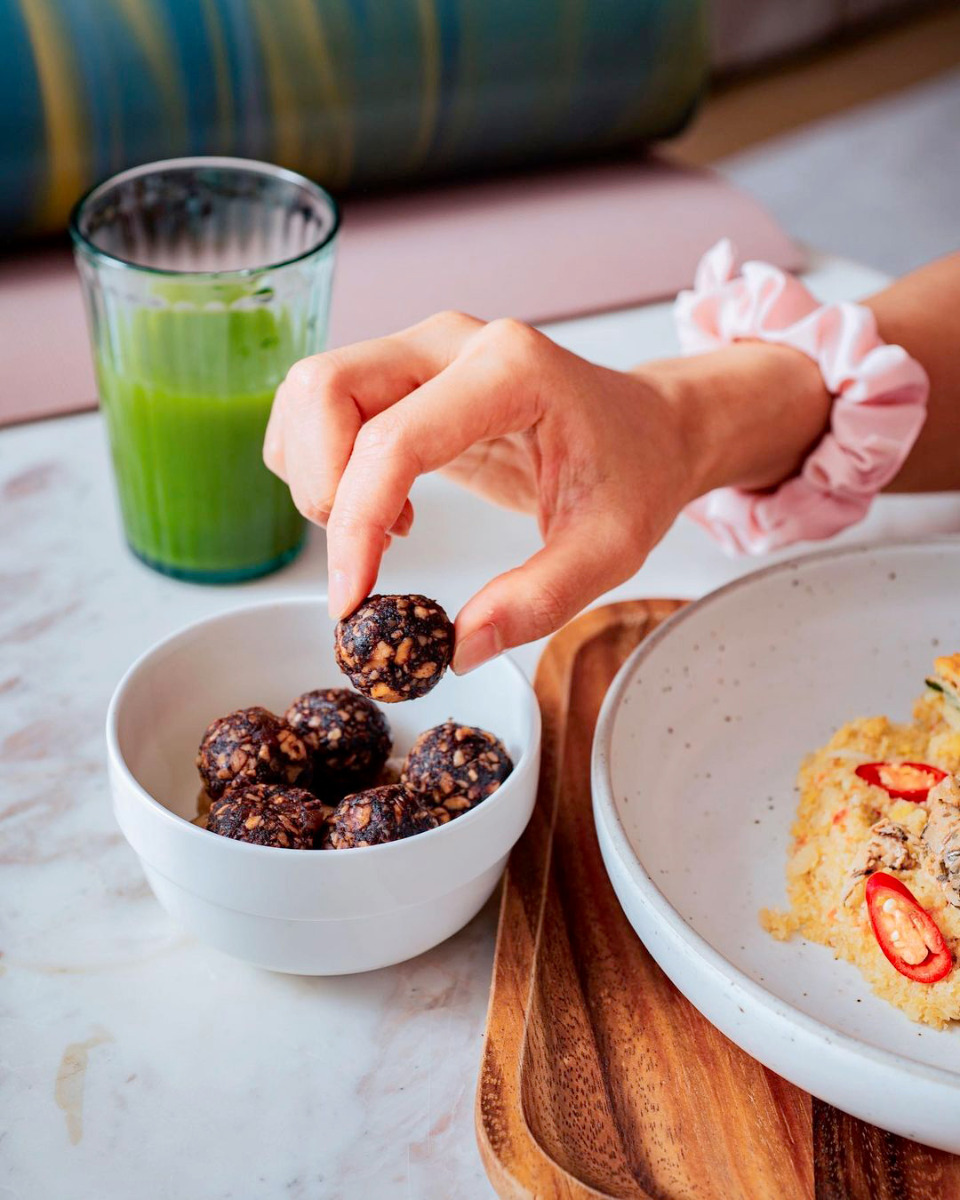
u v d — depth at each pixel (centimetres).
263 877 37
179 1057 38
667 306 69
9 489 57
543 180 81
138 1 67
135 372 49
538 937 40
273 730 41
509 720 43
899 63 189
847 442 51
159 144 70
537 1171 35
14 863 43
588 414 43
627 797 43
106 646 51
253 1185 36
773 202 161
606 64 78
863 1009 39
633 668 44
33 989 40
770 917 41
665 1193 35
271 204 56
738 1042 36
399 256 69
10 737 47
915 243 155
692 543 57
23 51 65
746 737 47
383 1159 36
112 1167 36
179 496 51
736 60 173
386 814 38
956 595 50
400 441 40
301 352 51
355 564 39
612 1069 38
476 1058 39
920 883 40
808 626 49
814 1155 36
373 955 39
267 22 69
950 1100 33
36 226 69
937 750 45
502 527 57
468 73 74
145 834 38
